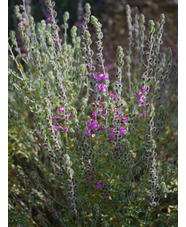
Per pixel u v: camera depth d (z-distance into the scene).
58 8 4.11
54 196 2.16
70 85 2.02
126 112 2.23
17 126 2.21
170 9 4.71
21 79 1.96
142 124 1.95
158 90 2.26
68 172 1.57
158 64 2.16
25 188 2.15
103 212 2.00
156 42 2.05
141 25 2.28
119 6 4.79
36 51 1.92
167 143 2.45
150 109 1.65
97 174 1.84
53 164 2.21
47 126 1.86
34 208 2.20
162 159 2.28
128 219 1.81
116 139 1.74
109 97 1.78
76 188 1.81
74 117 1.77
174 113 2.50
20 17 2.22
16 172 2.26
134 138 1.93
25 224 1.88
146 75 1.86
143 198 1.77
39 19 3.77
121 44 3.88
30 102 1.96
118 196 1.91
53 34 2.05
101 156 1.87
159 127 2.07
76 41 2.11
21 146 2.16
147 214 1.78
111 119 1.71
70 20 4.05
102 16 4.63
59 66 1.96
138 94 1.86
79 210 2.06
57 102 2.11
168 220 1.89
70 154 1.85
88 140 1.99
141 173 2.19
